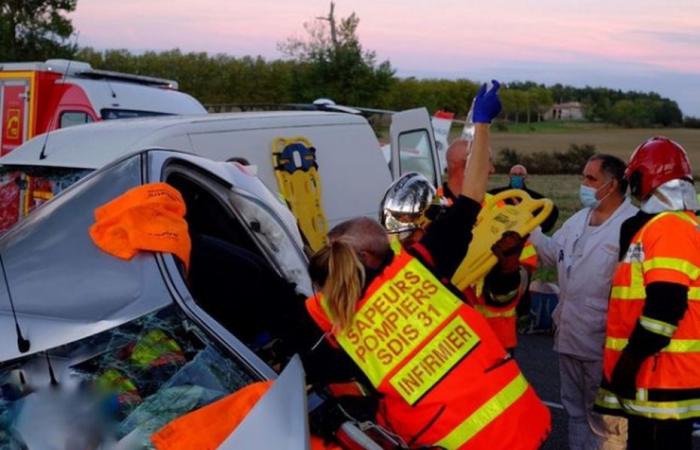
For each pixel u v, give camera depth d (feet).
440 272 10.33
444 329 9.79
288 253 12.66
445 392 9.64
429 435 9.70
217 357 9.24
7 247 11.00
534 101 284.61
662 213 13.61
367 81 93.45
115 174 11.48
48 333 9.47
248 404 8.59
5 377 9.54
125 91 34.96
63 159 19.76
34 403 9.36
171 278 9.60
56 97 35.27
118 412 9.14
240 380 9.14
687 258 13.37
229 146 20.49
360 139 24.08
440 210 13.28
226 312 11.60
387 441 9.46
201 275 11.59
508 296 14.79
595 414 16.01
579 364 16.34
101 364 9.31
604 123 282.36
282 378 8.67
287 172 21.25
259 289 11.61
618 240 15.61
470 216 10.61
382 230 10.33
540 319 29.99
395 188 13.21
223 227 12.97
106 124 21.15
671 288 13.24
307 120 22.68
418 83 187.52
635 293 13.99
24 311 9.88
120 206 10.19
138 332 9.34
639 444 14.12
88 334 9.33
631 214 15.85
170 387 9.15
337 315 9.84
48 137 20.81
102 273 9.95
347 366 9.93
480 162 10.77
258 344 11.30
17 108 36.19
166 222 10.04
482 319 10.11
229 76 135.85
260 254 12.70
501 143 204.95
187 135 19.90
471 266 13.98
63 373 9.34
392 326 9.80
